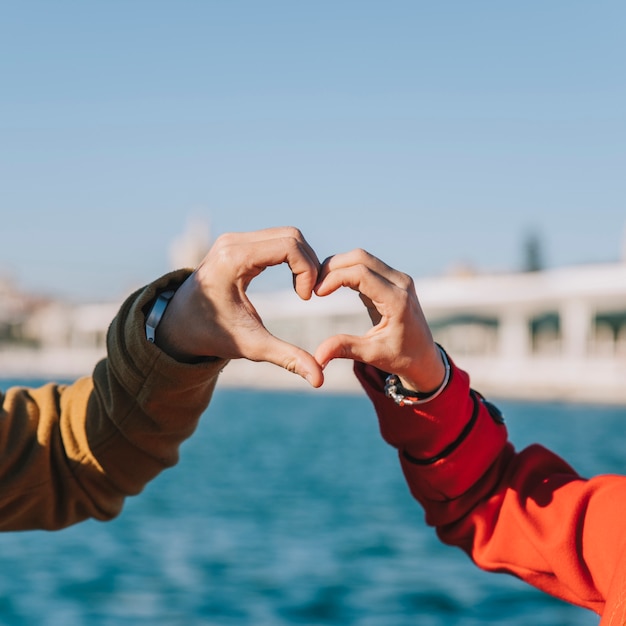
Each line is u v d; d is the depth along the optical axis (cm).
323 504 1320
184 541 1012
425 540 1009
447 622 688
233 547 983
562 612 707
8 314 12725
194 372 122
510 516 141
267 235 114
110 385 132
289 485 1552
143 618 702
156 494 1425
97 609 727
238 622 689
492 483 143
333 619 702
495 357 5778
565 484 141
